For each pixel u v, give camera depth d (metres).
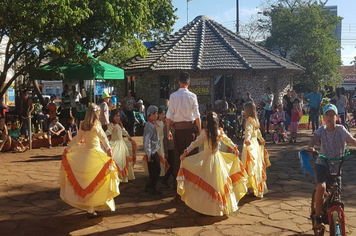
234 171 6.03
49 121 14.48
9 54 14.81
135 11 14.42
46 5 11.45
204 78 19.78
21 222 5.51
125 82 22.45
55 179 8.09
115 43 18.09
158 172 6.95
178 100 6.34
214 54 20.36
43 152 11.77
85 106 16.44
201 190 5.50
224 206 5.46
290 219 5.59
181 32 22.78
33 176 8.36
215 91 20.02
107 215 5.82
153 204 6.37
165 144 7.45
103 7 13.37
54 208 6.16
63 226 5.36
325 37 30.39
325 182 4.56
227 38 22.28
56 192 7.09
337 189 4.42
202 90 19.84
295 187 7.46
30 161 10.20
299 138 15.06
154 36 24.53
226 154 6.04
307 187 7.46
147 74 20.20
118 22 14.16
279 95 21.80
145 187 7.19
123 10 14.04
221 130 5.82
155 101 20.05
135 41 15.32
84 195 5.29
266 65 19.92
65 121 14.42
